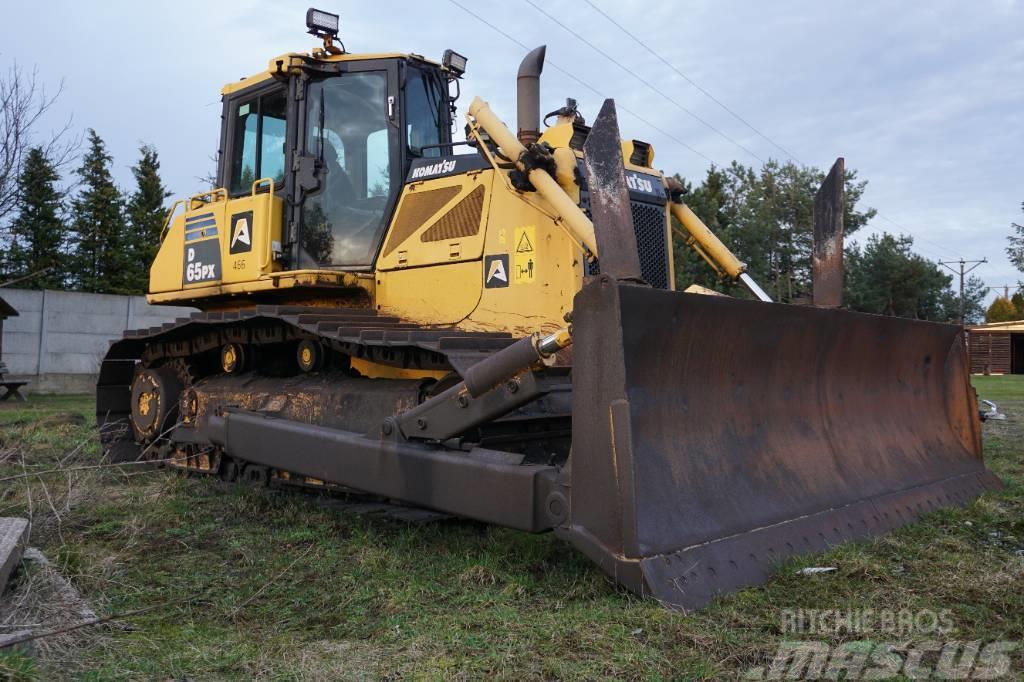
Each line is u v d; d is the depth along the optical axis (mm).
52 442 8375
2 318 15914
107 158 30969
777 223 31953
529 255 4988
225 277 6352
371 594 3619
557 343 3762
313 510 5289
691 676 2680
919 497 5059
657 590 3223
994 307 70688
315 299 6250
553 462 4770
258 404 6094
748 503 3941
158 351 7371
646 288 3539
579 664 2773
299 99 6098
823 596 3430
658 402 3760
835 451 4793
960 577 3727
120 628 3199
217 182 6871
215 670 2795
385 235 5789
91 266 30812
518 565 4000
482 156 5414
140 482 6242
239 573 3994
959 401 6195
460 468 4035
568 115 5422
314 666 2811
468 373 4043
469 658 2857
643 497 3447
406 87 5953
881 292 40188
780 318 4387
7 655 2572
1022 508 5293
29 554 3609
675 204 6031
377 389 5352
